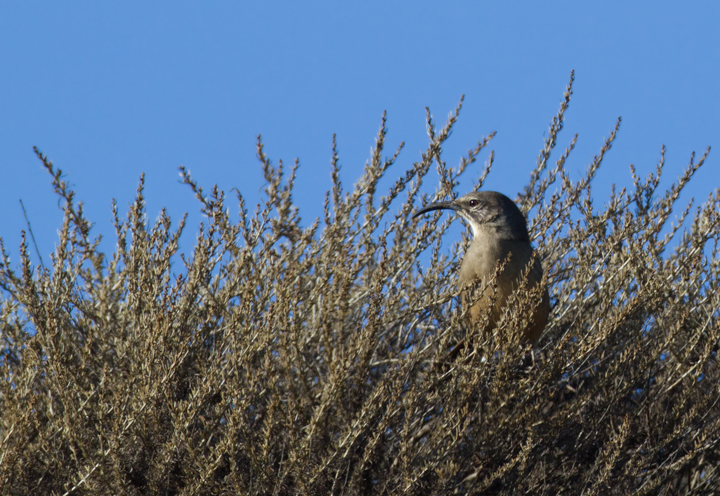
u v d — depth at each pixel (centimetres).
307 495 760
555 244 1106
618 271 960
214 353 893
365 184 1032
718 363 966
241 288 922
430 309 975
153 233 952
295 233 962
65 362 843
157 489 808
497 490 872
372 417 786
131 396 823
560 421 847
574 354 869
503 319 829
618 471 895
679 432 852
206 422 804
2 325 994
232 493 788
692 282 976
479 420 834
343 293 816
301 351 853
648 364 888
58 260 922
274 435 839
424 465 789
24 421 790
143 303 926
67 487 810
